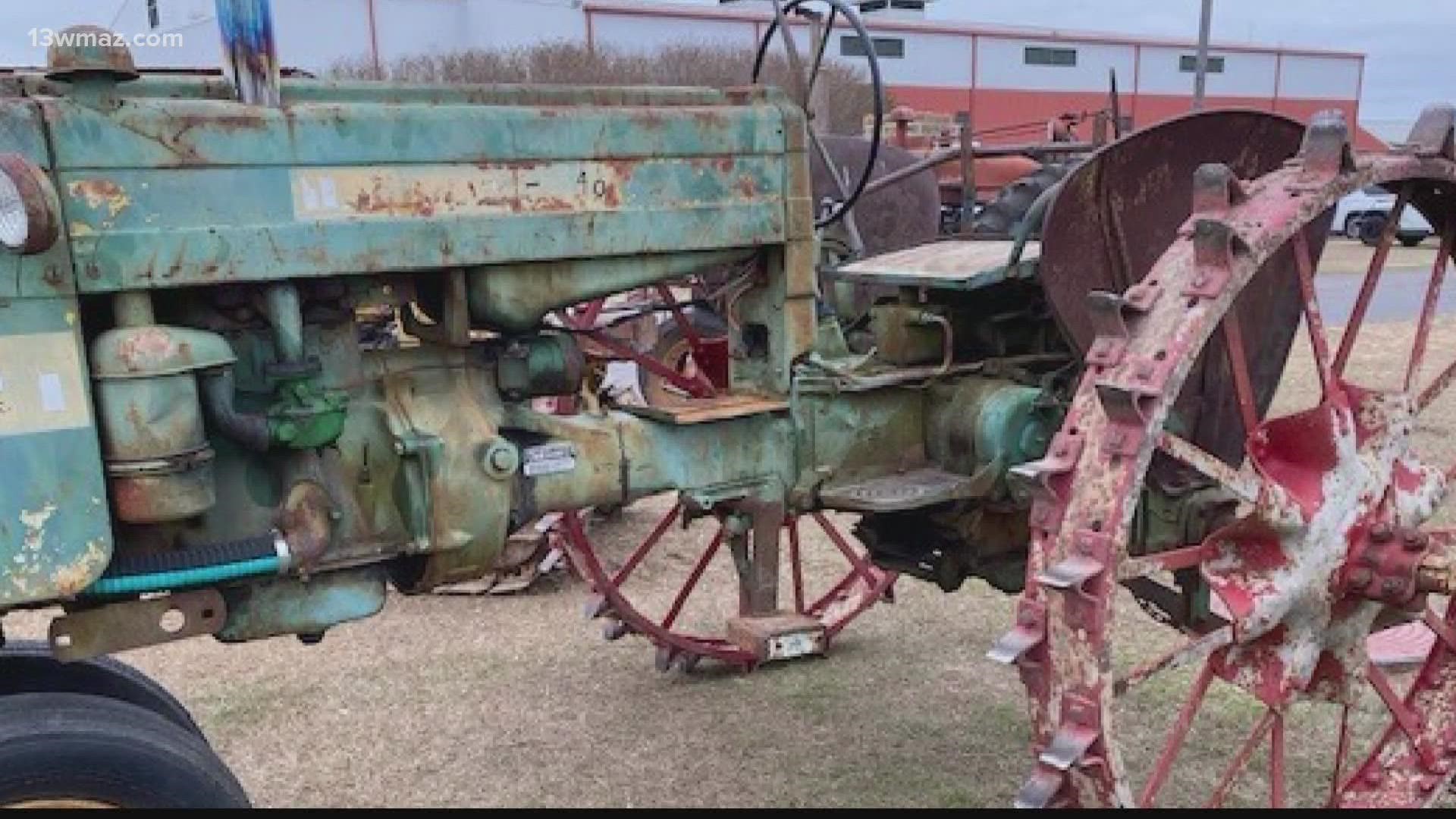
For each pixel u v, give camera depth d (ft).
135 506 7.31
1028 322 11.14
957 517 10.80
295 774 12.00
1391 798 9.68
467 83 9.00
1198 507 10.14
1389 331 37.68
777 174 9.72
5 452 6.93
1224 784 9.07
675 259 9.43
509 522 8.91
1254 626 8.38
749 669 14.23
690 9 82.48
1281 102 112.68
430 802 11.51
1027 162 32.14
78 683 9.13
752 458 10.06
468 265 8.55
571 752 12.41
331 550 8.36
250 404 8.14
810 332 10.17
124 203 7.28
